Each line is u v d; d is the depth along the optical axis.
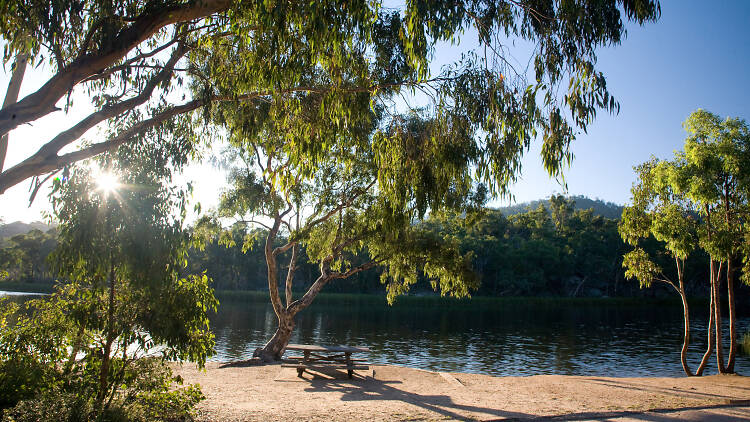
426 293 76.62
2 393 5.80
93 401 5.46
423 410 7.10
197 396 6.46
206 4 6.39
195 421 6.16
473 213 14.23
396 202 7.94
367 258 69.62
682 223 13.10
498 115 7.35
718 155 12.34
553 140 7.01
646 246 74.50
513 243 80.88
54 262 5.52
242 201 13.82
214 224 14.41
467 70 7.46
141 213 5.57
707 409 7.46
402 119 8.12
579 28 6.72
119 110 6.71
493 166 7.56
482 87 7.37
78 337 6.18
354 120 7.63
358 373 11.17
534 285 78.81
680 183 12.52
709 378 11.25
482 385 9.64
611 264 78.94
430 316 44.00
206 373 10.91
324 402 7.66
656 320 44.00
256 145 13.11
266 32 6.47
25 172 5.89
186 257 6.14
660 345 26.50
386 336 28.27
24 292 58.94
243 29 6.82
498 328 34.62
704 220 13.09
